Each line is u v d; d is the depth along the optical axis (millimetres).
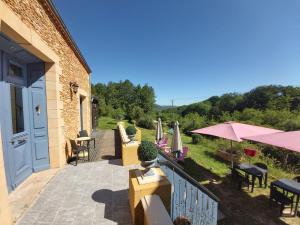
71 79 6020
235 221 3717
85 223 2508
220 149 9141
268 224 3650
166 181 2506
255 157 8023
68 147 5512
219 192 4973
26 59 3908
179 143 6238
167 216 1888
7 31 2580
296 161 7457
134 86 41094
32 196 3199
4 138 3141
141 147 2678
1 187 1963
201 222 2963
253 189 5113
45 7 3746
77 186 3633
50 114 4488
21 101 3854
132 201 2496
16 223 2465
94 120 14633
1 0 2217
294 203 4402
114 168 4723
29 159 4113
